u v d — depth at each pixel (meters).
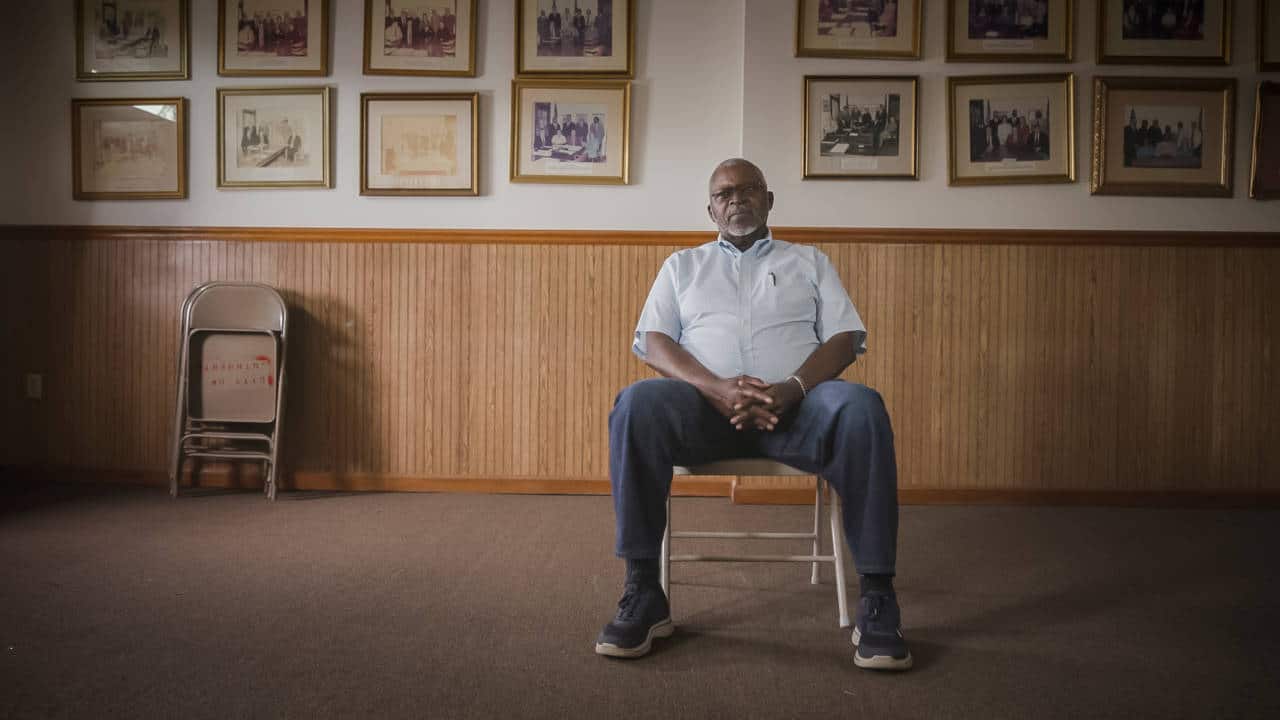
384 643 1.96
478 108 3.90
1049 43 3.75
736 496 3.74
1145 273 3.76
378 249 3.89
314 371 3.90
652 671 1.81
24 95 4.00
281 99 3.94
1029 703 1.66
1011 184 3.77
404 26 3.90
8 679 1.71
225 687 1.69
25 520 3.21
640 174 3.92
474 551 2.84
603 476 3.89
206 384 3.79
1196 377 3.75
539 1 3.89
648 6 3.92
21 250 3.98
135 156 3.96
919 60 3.79
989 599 2.35
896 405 3.78
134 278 3.94
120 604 2.21
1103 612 2.23
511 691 1.69
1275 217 3.75
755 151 3.81
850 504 1.91
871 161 3.79
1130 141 3.75
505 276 3.89
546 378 3.89
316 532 3.09
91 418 3.96
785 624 2.13
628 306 3.89
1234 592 2.43
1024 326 3.77
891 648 1.81
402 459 3.90
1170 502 3.73
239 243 3.92
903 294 3.78
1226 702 1.67
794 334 2.23
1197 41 3.73
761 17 3.80
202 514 3.36
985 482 3.77
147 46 3.96
